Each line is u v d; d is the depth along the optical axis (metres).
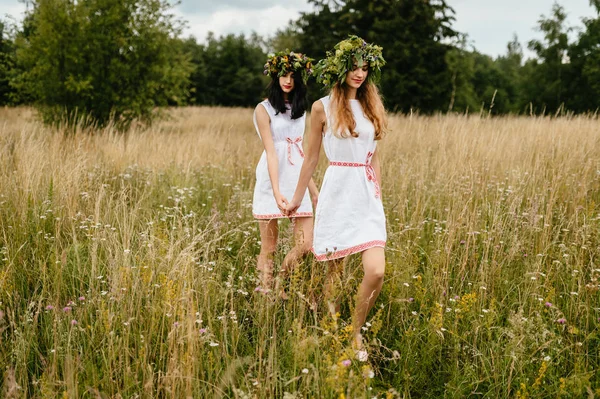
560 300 3.07
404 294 3.03
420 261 3.77
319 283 3.17
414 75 25.59
